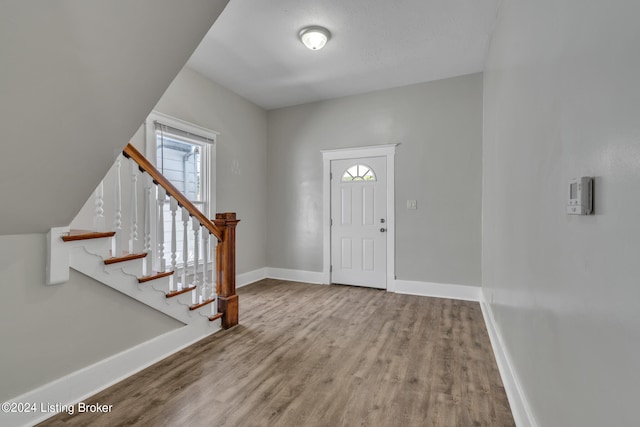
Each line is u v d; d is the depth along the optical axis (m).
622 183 0.68
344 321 2.96
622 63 0.68
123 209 2.81
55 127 1.23
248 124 4.52
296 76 3.75
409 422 1.57
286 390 1.83
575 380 0.93
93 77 1.17
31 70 1.01
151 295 2.14
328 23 2.70
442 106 3.82
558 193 1.09
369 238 4.25
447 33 2.84
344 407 1.68
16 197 1.36
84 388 1.77
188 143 3.61
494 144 2.67
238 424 1.55
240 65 3.47
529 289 1.46
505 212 2.11
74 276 1.75
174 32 1.26
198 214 2.51
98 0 0.98
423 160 3.91
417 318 3.04
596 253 0.81
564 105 1.04
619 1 0.69
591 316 0.83
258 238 4.75
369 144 4.21
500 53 2.38
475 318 3.04
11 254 1.51
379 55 3.25
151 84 1.36
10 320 1.50
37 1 0.88
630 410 0.65
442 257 3.82
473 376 1.99
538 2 1.35
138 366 2.05
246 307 3.39
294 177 4.73
